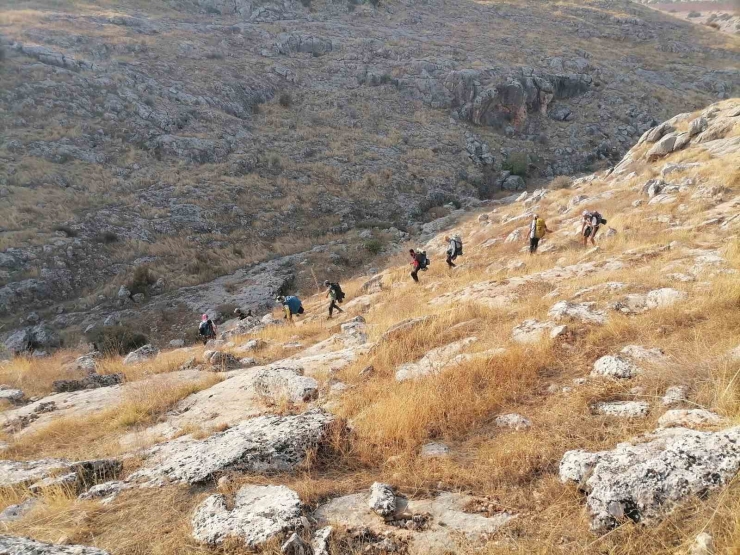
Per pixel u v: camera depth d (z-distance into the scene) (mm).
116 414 6938
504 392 4672
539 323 6285
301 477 3797
